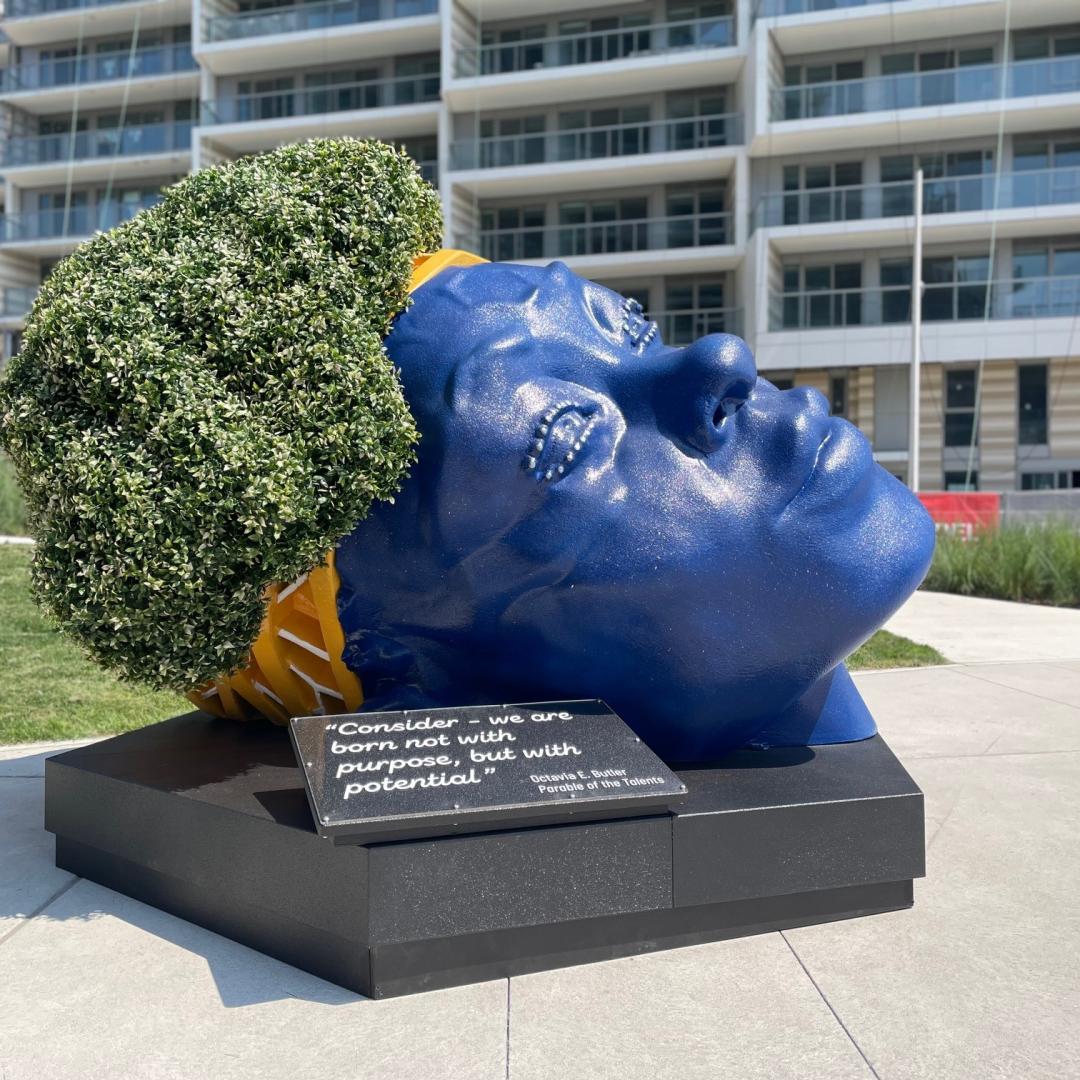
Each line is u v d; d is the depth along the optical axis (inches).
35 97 1487.5
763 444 129.4
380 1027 106.3
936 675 313.7
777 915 128.8
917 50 1138.7
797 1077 97.6
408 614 136.9
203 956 122.9
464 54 1243.2
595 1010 109.6
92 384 115.5
